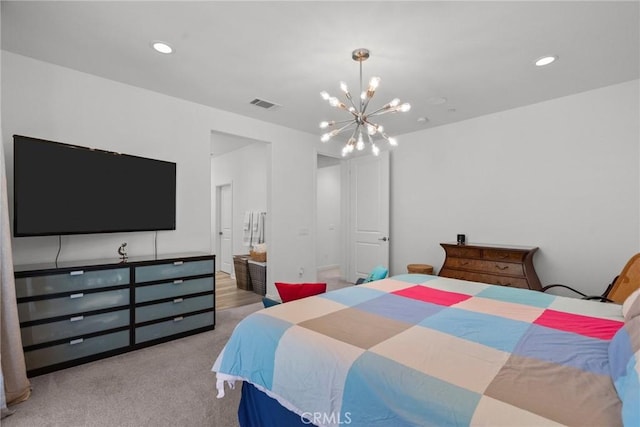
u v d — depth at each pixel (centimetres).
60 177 251
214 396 204
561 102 343
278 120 425
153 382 220
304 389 126
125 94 312
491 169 397
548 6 195
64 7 197
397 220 496
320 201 726
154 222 310
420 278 264
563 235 344
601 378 103
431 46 241
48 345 229
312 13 203
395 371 110
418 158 470
